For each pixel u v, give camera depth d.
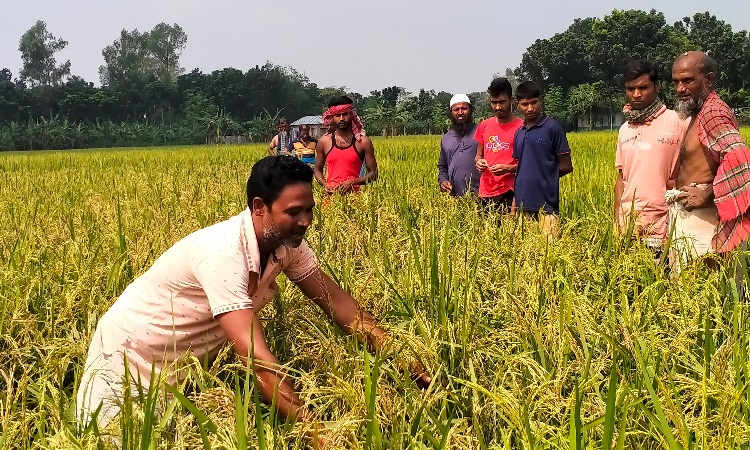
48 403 2.74
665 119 5.57
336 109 7.93
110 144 91.44
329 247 5.21
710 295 3.70
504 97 7.16
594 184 9.91
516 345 3.35
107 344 3.35
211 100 100.94
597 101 84.56
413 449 2.52
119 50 125.75
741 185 4.65
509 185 7.24
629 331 3.23
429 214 6.15
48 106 105.56
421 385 3.26
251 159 26.47
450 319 3.71
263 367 2.87
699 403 2.81
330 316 3.54
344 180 8.07
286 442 2.61
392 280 4.18
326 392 2.85
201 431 2.35
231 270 3.06
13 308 3.76
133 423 2.59
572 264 4.08
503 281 4.02
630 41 88.12
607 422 2.33
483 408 2.84
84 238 5.83
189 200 8.56
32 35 118.19
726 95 82.75
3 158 35.72
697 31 95.44
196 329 3.30
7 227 7.02
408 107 87.62
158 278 3.29
